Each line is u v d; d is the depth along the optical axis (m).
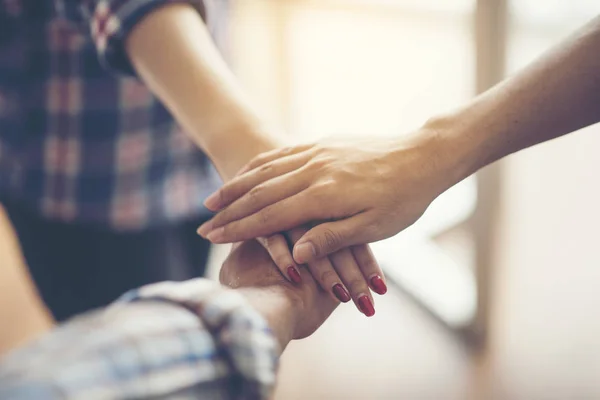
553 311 1.64
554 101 0.77
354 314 1.75
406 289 1.79
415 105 2.36
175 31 0.89
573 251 1.85
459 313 1.63
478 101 0.80
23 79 1.01
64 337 0.56
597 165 2.21
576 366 1.47
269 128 0.87
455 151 0.79
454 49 2.29
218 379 0.58
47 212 1.06
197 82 0.88
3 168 1.05
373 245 1.95
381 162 0.79
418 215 0.79
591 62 0.75
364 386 1.48
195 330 0.59
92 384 0.53
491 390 1.43
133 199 1.04
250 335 0.59
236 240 0.80
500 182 1.47
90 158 1.03
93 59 0.98
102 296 1.11
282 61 2.25
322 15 2.24
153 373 0.56
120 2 0.88
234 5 2.12
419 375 1.50
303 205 0.78
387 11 2.27
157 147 1.03
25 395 0.50
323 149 0.81
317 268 0.78
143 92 1.00
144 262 1.08
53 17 0.96
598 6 1.94
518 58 1.64
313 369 1.55
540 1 1.88
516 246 1.85
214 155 0.87
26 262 1.14
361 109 2.34
